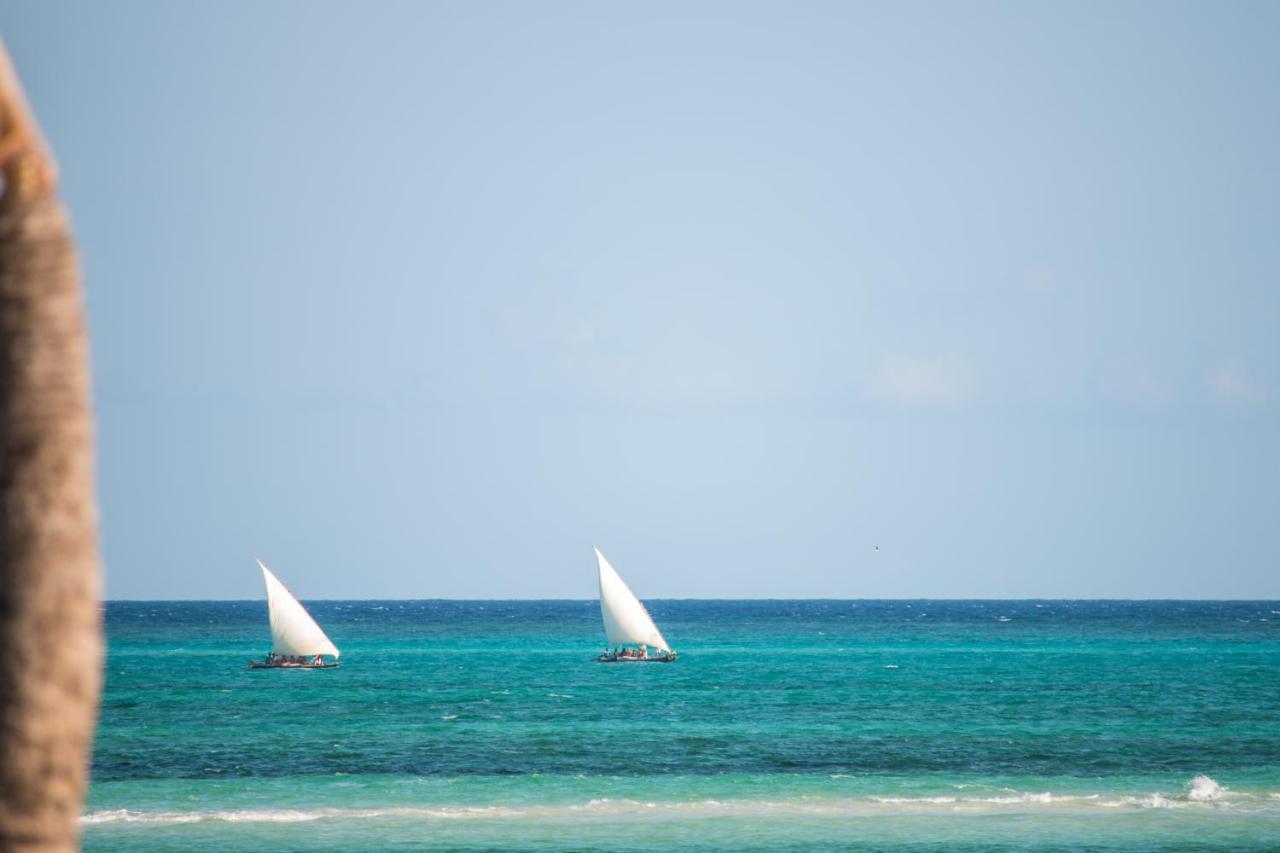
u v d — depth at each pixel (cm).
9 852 2208
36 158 2355
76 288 2350
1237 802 14462
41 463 2261
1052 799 14675
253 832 12962
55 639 2247
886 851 12125
